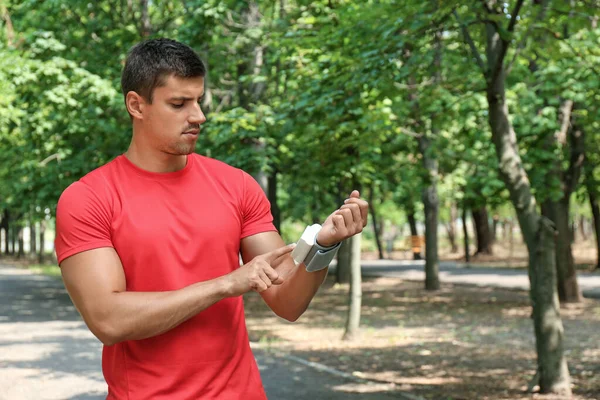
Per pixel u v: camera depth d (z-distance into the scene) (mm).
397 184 21516
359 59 7254
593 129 15961
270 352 10547
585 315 14859
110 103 14508
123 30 16875
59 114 15297
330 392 7742
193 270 1740
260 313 16250
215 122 10523
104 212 1699
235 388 1771
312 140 9617
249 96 15867
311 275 1667
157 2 17234
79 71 14430
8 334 12891
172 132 1675
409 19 6914
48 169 17203
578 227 69375
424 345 11172
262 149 13820
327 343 11430
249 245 1863
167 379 1710
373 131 9109
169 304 1549
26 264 47375
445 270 32781
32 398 7555
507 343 11328
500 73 7848
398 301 18734
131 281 1713
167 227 1727
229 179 1854
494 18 6977
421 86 9742
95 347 11289
